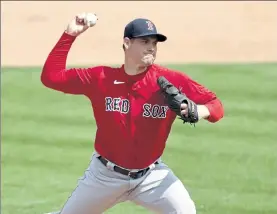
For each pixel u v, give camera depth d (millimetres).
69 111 47594
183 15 79250
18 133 43688
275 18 77000
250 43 69250
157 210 21922
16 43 72500
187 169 36438
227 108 46188
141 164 21453
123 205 31375
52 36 74938
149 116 21031
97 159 21938
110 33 74250
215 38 71750
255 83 51250
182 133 42125
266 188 33438
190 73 55188
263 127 42719
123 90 21031
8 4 83625
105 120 21281
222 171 36031
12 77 55281
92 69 21406
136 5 82750
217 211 30391
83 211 22375
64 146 41312
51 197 33062
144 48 20453
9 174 36938
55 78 21438
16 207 31562
